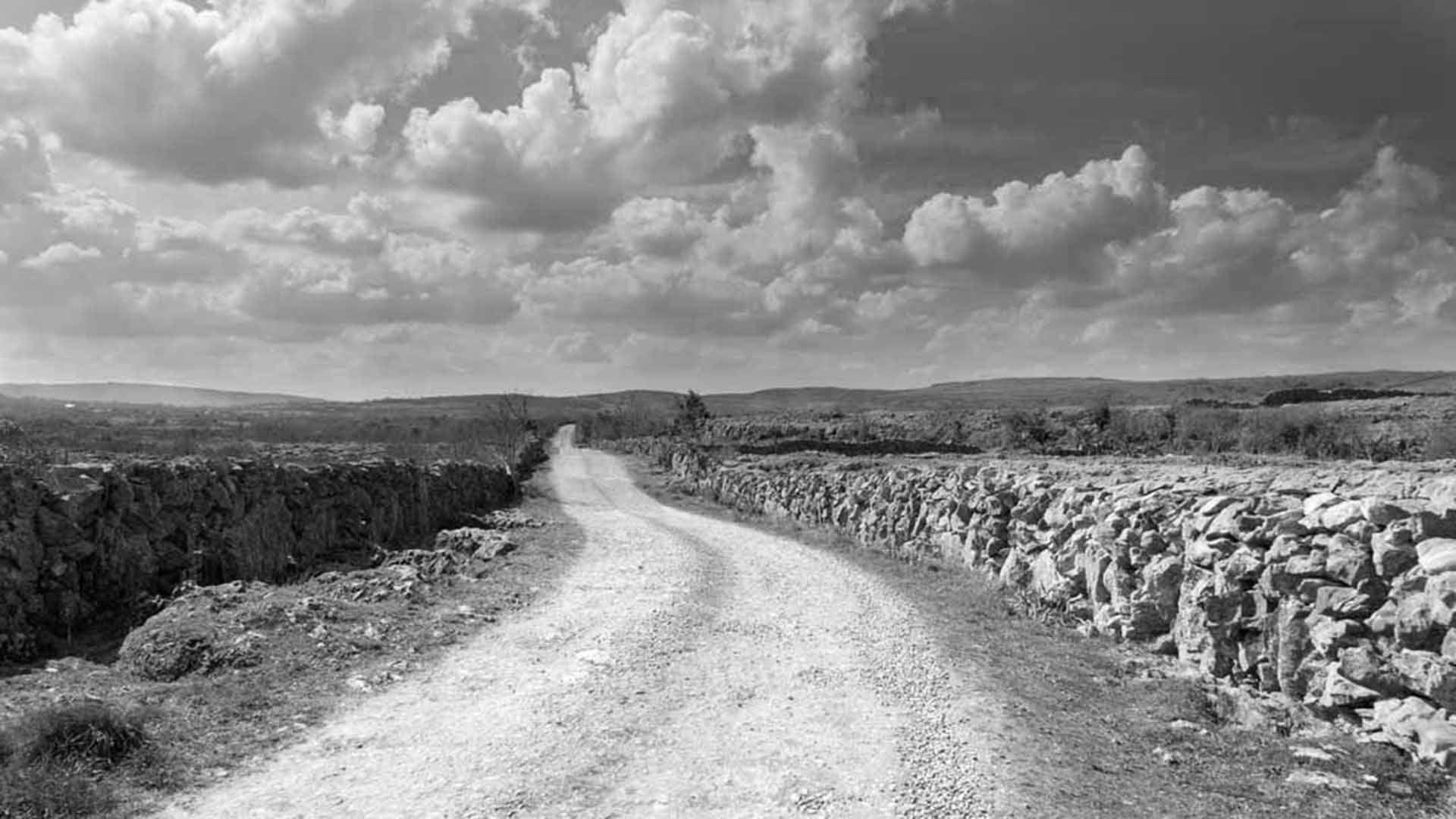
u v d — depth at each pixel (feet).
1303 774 24.54
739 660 37.99
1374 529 26.43
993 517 55.52
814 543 79.30
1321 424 124.67
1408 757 24.25
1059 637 42.09
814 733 28.94
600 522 94.27
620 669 35.86
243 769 24.53
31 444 41.86
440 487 87.04
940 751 27.55
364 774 24.48
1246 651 31.22
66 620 35.04
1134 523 39.22
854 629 44.21
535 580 55.52
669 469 175.01
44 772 22.43
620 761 26.13
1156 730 29.40
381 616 41.39
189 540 43.47
